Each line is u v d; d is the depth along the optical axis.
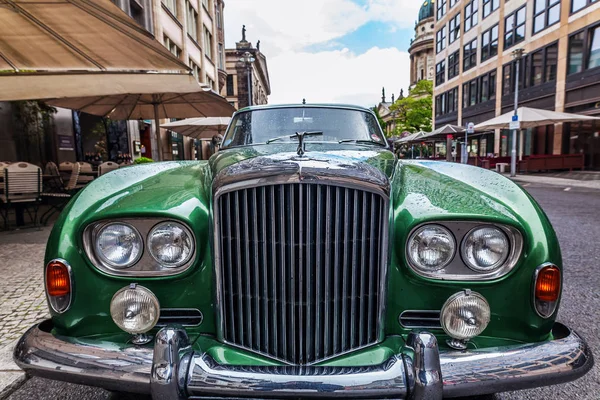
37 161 8.79
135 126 12.59
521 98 20.56
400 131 45.25
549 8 18.36
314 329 1.54
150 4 13.18
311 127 2.93
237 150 2.42
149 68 4.94
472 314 1.49
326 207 1.49
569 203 8.09
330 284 1.54
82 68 4.80
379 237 1.54
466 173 2.10
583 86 16.45
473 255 1.57
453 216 1.54
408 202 1.67
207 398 1.38
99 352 1.49
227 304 1.61
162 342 1.37
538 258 1.56
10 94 4.44
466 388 1.38
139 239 1.60
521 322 1.58
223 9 29.58
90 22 4.16
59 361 1.47
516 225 1.53
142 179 2.03
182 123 10.08
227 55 38.03
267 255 1.53
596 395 2.04
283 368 1.43
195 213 1.64
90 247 1.60
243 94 38.47
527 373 1.40
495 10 22.83
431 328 1.63
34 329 1.64
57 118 9.43
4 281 3.59
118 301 1.53
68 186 6.57
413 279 1.61
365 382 1.34
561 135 18.06
